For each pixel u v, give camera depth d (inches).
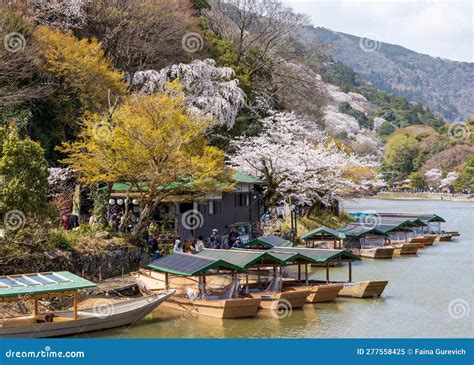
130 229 1476.4
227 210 1749.5
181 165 1311.5
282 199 2065.7
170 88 1546.5
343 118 5600.4
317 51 2972.4
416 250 1984.5
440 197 5083.7
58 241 1151.0
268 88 2667.3
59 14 1951.3
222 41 2508.6
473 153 5196.9
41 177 1107.9
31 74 1583.4
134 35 2075.5
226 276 1194.0
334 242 1812.3
